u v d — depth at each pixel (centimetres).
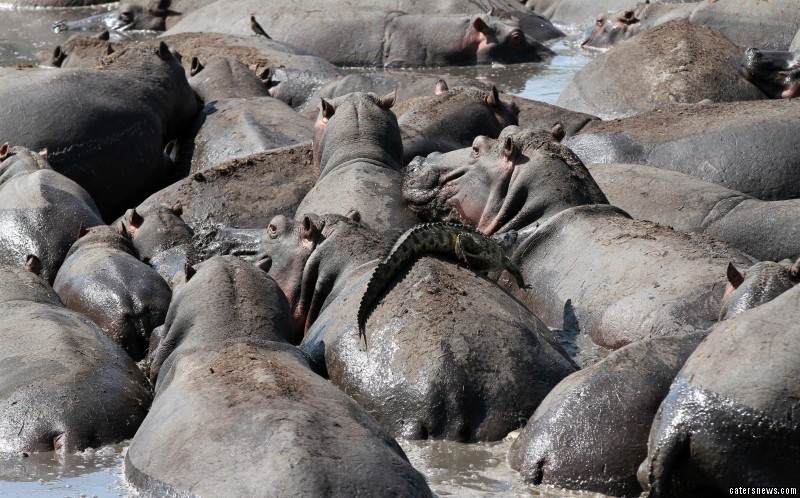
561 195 2566
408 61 5691
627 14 5753
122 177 3634
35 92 3597
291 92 4675
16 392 1964
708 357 1603
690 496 1600
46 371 2009
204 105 4119
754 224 2806
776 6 5094
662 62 4344
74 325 2228
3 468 1834
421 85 4312
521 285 2420
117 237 2775
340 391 1748
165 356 2083
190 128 3944
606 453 1708
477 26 5634
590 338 2275
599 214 2522
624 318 2220
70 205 2961
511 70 5494
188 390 1731
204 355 1903
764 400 1533
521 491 1719
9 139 3503
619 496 1698
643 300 2216
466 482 1748
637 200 2934
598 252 2402
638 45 4484
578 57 5753
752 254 2802
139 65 3884
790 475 1531
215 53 4959
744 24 5116
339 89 4447
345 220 2488
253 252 2542
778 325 1590
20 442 1903
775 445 1530
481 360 1955
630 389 1730
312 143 3350
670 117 3497
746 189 3259
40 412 1931
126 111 3669
